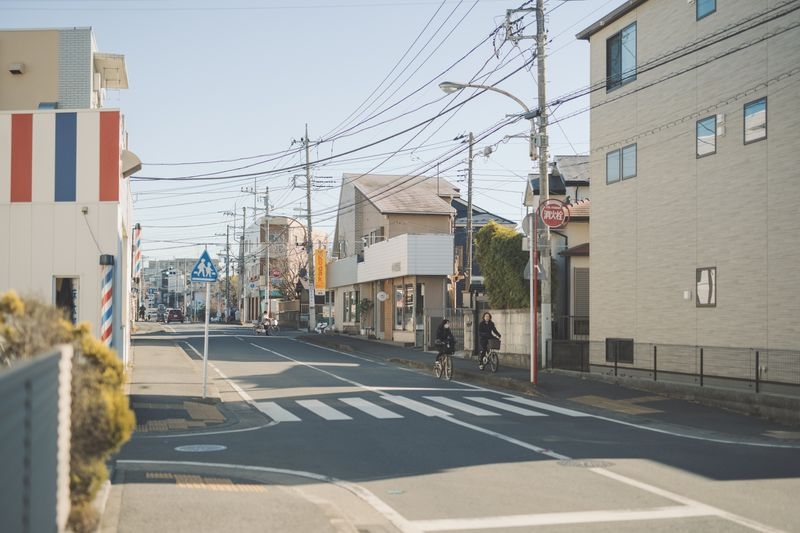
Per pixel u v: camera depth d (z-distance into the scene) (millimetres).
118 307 16969
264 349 40844
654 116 23672
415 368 30812
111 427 6477
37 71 25969
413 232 48906
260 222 95500
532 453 11961
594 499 8898
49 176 16641
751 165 19609
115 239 16656
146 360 29891
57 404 5195
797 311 18062
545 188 23562
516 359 29375
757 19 19375
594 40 26969
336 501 8906
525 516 8141
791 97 18328
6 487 3762
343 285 57281
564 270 33000
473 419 15961
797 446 12938
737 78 20172
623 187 25234
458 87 23141
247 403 18812
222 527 7250
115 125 16797
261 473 10477
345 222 59031
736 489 9398
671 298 22734
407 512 8352
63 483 5477
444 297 42281
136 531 7027
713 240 21016
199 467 10812
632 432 14430
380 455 11805
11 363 6363
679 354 21312
